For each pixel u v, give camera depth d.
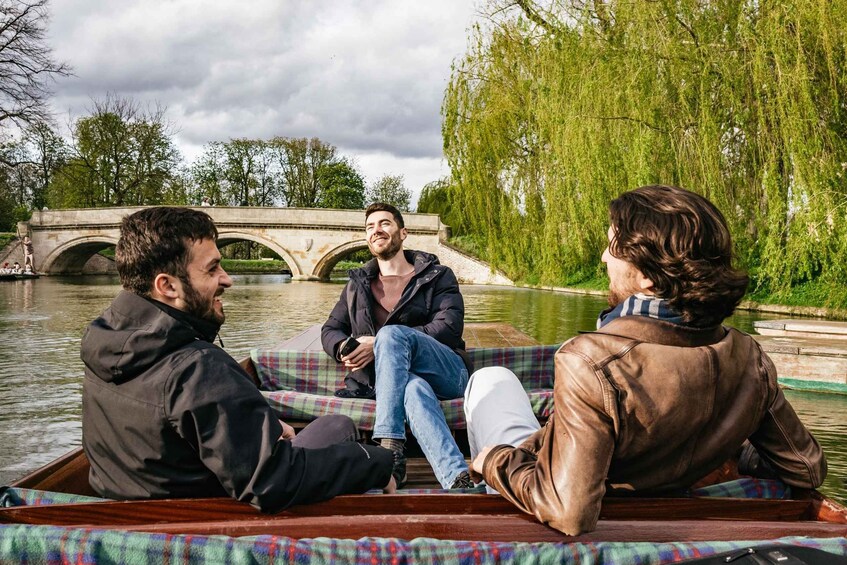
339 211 38.31
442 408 2.77
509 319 13.42
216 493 1.46
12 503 1.40
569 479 1.22
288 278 42.19
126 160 45.09
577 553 1.21
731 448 1.36
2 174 37.78
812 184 11.22
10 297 19.95
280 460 1.36
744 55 11.65
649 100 12.16
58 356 8.70
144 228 1.46
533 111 16.33
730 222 12.45
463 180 21.08
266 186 55.41
